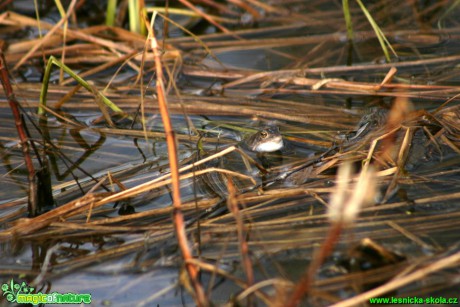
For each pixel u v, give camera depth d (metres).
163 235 6.54
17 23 12.16
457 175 7.34
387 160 7.66
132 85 10.68
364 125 8.81
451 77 10.24
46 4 13.77
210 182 7.73
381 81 10.47
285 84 10.55
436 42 11.74
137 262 6.16
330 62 11.34
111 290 5.76
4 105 10.08
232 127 9.36
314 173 7.70
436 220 6.40
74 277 5.99
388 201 6.84
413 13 13.06
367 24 12.75
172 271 5.99
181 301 5.54
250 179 7.73
